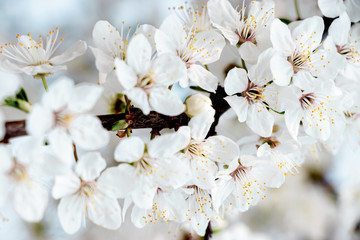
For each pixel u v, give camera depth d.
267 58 0.24
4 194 0.22
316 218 0.43
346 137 0.30
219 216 0.26
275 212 0.43
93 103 0.21
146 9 0.42
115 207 0.23
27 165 0.22
